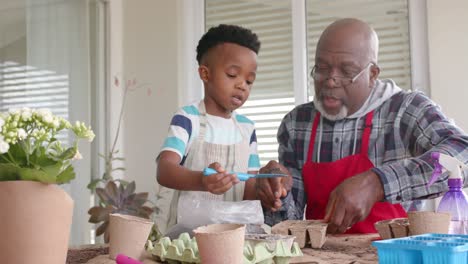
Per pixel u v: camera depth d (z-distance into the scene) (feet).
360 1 10.57
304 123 6.12
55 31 10.87
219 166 4.26
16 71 10.09
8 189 2.68
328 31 5.67
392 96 5.83
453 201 4.07
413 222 3.77
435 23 9.96
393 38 10.37
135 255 3.24
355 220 4.47
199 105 5.26
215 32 5.19
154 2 11.84
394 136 5.69
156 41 11.80
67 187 10.91
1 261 2.71
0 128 2.75
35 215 2.71
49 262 2.77
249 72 5.15
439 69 9.92
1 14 9.89
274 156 11.05
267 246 3.07
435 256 2.47
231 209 4.39
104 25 11.87
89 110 11.49
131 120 11.94
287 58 11.02
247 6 11.34
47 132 2.92
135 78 11.95
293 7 10.91
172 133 4.98
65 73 11.03
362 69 5.57
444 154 4.28
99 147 11.64
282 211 5.66
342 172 5.73
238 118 5.47
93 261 3.27
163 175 4.72
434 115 5.47
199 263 2.95
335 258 3.46
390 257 2.61
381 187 4.63
